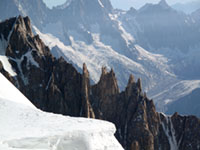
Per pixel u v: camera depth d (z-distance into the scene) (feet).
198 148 386.32
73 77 391.24
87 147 68.03
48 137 66.59
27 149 60.18
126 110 394.52
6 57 380.78
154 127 392.27
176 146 396.98
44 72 385.91
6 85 173.17
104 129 82.84
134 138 358.84
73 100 372.99
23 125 83.41
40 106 353.92
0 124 84.17
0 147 57.72
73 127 80.07
